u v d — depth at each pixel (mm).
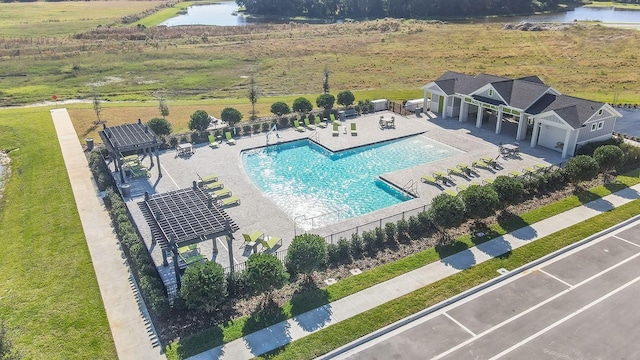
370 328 22531
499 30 104562
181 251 28219
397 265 27172
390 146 45844
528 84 45844
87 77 75312
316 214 33969
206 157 43031
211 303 23297
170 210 27312
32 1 179625
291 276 26203
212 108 58125
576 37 93062
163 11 167500
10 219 34469
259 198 35281
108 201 35750
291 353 21078
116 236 31094
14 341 22156
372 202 35594
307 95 63656
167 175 39344
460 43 92938
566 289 25328
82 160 43406
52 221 33312
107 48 91562
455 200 29125
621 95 60625
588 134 41375
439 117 52938
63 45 93875
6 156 46312
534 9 150750
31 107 59062
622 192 35406
